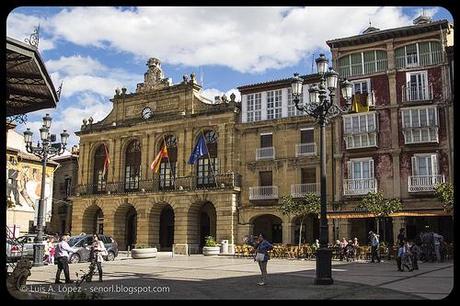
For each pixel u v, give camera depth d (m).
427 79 38.88
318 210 38.28
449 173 37.19
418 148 38.44
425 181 37.53
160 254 40.34
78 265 30.86
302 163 43.31
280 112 45.53
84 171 57.16
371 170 39.91
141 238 51.03
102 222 56.88
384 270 24.27
